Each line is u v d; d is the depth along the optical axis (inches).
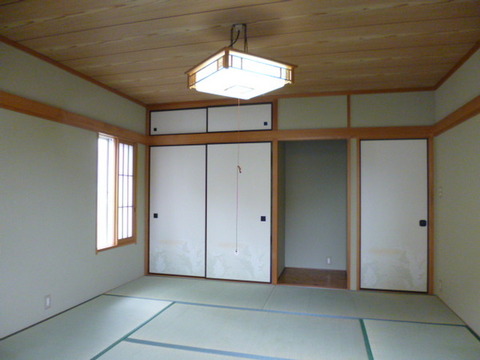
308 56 140.2
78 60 144.1
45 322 133.8
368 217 183.5
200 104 208.2
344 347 114.4
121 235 192.4
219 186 203.8
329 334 124.7
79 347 113.0
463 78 139.6
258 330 128.3
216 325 132.8
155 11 105.0
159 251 213.2
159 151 214.7
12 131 123.0
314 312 147.9
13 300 122.7
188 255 207.8
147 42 127.8
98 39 124.7
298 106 192.9
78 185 156.1
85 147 160.9
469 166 131.9
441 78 165.3
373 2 99.7
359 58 141.9
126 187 197.8
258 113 198.4
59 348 112.1
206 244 204.7
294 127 193.0
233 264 200.2
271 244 194.9
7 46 122.9
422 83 173.2
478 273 122.6
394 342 117.9
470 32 118.4
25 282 127.6
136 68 154.3
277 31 118.6
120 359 105.4
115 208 185.3
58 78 146.1
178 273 209.5
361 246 183.9
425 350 111.8
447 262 156.0
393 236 180.4
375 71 156.6
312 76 163.5
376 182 183.0
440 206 166.6
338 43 128.1
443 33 119.3
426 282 176.1
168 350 111.7
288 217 245.3
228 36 123.3
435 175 174.1
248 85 109.3
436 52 135.4
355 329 129.2
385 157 182.2
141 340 118.8
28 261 129.1
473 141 128.3
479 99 119.9
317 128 189.8
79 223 156.5
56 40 124.8
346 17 108.7
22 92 128.4
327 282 201.2
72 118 151.2
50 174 140.2
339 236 237.6
